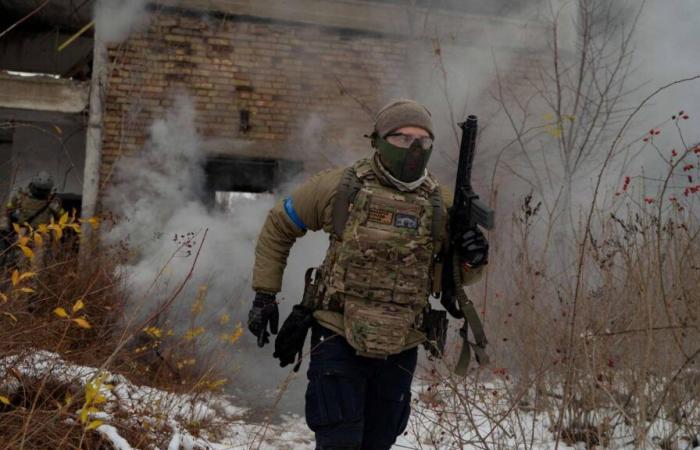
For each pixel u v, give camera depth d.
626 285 3.83
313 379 2.60
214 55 7.39
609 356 3.68
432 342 2.73
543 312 4.25
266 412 4.60
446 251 2.74
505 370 4.14
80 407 3.03
